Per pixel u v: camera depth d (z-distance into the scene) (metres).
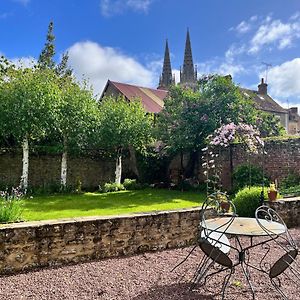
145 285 3.55
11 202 6.04
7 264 3.84
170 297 3.26
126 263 4.29
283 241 5.38
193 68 53.47
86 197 12.91
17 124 12.80
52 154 15.72
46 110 13.12
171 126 15.59
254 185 12.67
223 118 15.03
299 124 33.72
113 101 16.47
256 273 3.96
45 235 4.07
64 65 27.38
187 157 17.06
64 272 3.91
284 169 13.25
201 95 15.48
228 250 3.89
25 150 13.99
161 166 17.86
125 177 17.55
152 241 4.88
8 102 12.82
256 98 29.89
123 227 4.63
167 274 3.90
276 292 3.41
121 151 16.62
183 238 5.18
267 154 13.84
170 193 14.41
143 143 16.25
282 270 3.37
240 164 14.62
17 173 14.91
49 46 26.59
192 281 3.68
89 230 4.36
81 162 16.44
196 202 11.55
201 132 15.29
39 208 9.91
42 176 15.44
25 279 3.68
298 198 7.27
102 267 4.11
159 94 26.83
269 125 16.94
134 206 10.55
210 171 15.62
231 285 3.58
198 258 4.53
